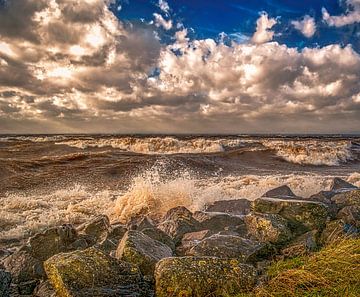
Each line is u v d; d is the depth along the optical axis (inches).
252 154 1353.3
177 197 515.2
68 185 735.1
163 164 988.6
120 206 500.7
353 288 172.1
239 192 571.8
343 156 1381.6
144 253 220.7
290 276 184.7
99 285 188.9
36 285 234.2
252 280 189.0
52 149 1535.4
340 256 196.7
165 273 186.7
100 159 1056.8
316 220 287.1
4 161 975.6
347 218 289.6
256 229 274.7
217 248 236.2
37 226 441.4
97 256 203.2
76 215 490.6
